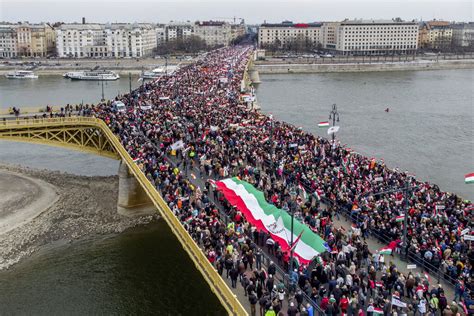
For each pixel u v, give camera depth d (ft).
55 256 246.68
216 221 169.48
